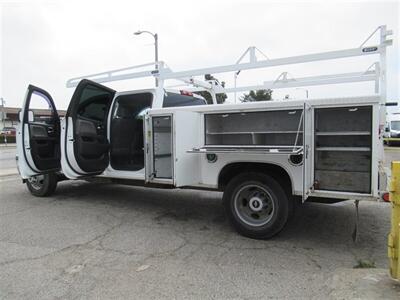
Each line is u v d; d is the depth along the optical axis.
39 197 6.98
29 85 6.08
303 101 3.98
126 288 3.09
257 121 4.76
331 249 4.07
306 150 3.92
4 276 3.35
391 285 2.95
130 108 6.09
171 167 4.91
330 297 2.87
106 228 4.90
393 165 2.91
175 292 3.02
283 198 4.23
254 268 3.53
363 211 5.80
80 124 5.71
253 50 5.54
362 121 3.76
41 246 4.18
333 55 4.88
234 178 4.52
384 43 4.48
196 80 6.93
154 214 5.66
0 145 36.72
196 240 4.40
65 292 3.02
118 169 5.98
